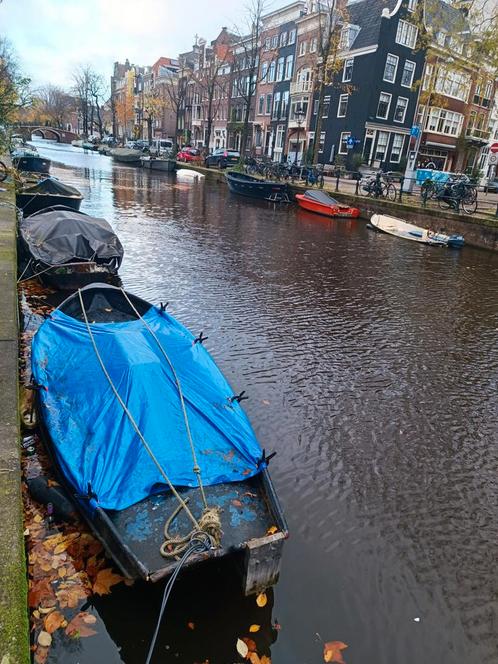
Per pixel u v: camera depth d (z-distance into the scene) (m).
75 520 3.72
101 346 4.84
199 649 3.05
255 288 10.58
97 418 4.00
